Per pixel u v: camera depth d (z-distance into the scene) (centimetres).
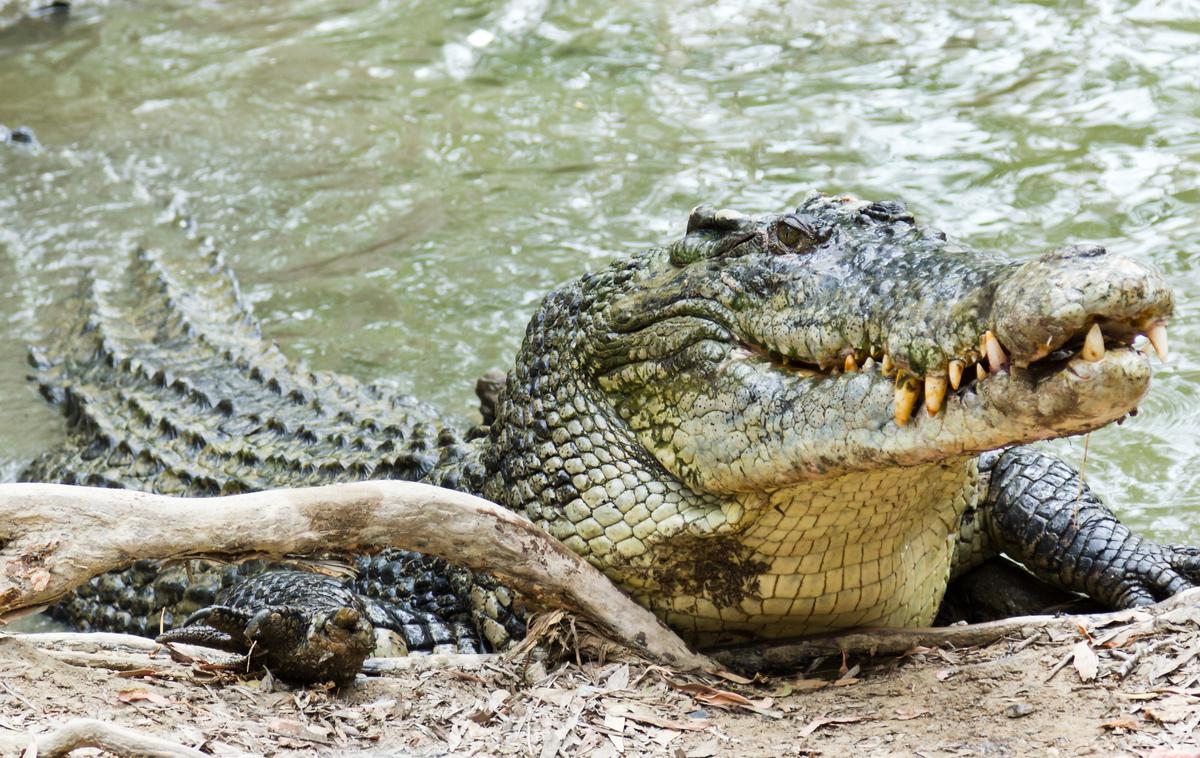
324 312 1977
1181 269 1817
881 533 1008
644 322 1050
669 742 898
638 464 1053
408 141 2509
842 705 943
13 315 2119
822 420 905
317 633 941
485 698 962
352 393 1661
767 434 948
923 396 850
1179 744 818
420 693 967
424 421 1524
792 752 871
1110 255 731
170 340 1933
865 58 2609
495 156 2402
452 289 1997
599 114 2517
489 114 2562
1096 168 2109
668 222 2097
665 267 1070
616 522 1055
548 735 904
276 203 2344
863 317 883
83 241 2303
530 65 2764
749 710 952
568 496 1084
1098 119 2267
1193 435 1538
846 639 1043
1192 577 1160
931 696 937
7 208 2430
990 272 809
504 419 1170
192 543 934
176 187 2450
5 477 1703
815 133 2336
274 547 952
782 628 1059
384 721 920
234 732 855
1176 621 975
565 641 1026
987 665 972
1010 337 747
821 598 1033
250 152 2555
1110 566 1182
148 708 861
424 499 977
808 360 936
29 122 2777
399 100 2684
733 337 994
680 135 2394
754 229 1000
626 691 977
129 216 2366
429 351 1845
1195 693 877
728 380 984
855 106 2422
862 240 941
